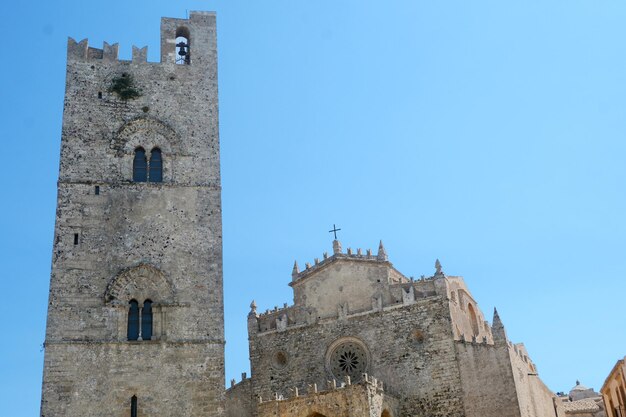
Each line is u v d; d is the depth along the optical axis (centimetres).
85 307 4797
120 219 5128
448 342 6500
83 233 5019
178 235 5178
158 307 4922
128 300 4897
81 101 5441
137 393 4638
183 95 5688
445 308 6638
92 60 5609
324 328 7112
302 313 7319
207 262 5156
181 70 5772
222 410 4731
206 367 4822
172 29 5925
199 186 5388
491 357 6325
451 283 7075
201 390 4747
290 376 7075
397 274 7412
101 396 4578
